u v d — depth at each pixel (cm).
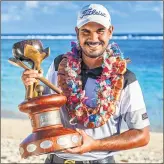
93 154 393
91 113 388
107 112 386
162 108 1927
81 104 388
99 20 361
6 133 1331
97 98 389
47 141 318
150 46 4309
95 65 397
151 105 2020
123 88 388
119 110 391
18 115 1759
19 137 1270
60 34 6538
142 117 389
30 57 337
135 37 5991
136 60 3403
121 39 5569
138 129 386
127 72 394
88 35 366
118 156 1009
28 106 327
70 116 390
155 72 2872
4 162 914
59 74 400
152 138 1348
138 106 388
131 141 376
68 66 399
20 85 2453
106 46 375
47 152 317
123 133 380
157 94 2231
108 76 391
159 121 1728
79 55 402
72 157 394
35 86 337
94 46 368
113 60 395
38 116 328
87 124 386
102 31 366
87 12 363
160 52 3862
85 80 396
